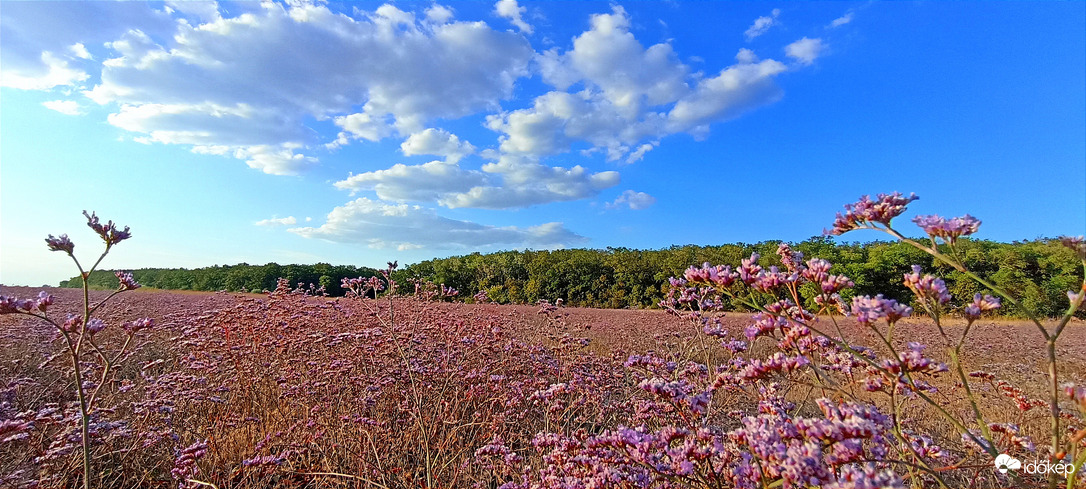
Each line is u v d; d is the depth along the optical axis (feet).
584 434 8.25
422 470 11.76
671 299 16.30
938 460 8.54
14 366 17.62
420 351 17.33
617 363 19.03
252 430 13.17
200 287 97.81
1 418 12.09
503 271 105.40
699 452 6.17
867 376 7.22
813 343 6.91
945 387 16.99
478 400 15.44
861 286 75.15
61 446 10.91
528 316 34.76
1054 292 63.72
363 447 12.22
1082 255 4.59
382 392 15.20
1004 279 66.33
